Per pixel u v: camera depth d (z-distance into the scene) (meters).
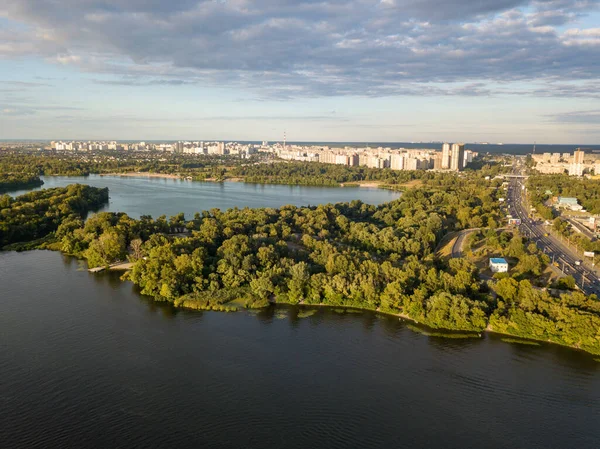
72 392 122.12
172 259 199.12
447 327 158.88
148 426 110.06
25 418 112.12
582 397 122.62
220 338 152.38
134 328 158.38
